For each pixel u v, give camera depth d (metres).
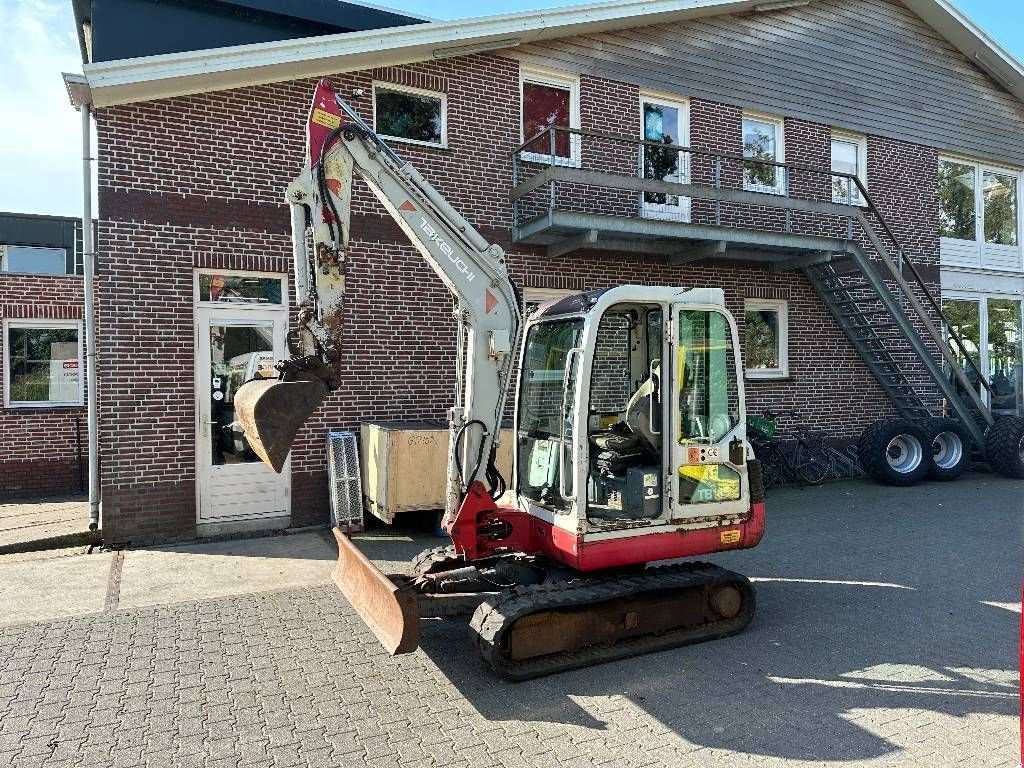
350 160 4.53
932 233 13.44
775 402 11.71
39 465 11.87
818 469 11.49
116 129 7.68
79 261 16.30
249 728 3.82
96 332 7.99
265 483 8.38
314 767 3.43
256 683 4.38
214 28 9.05
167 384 7.90
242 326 8.35
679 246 10.26
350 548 4.98
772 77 11.82
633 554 4.81
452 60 9.38
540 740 3.68
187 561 7.10
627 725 3.83
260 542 7.86
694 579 4.90
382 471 7.86
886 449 11.02
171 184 7.91
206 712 4.00
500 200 9.70
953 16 13.03
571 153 10.36
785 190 11.97
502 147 9.71
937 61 13.52
